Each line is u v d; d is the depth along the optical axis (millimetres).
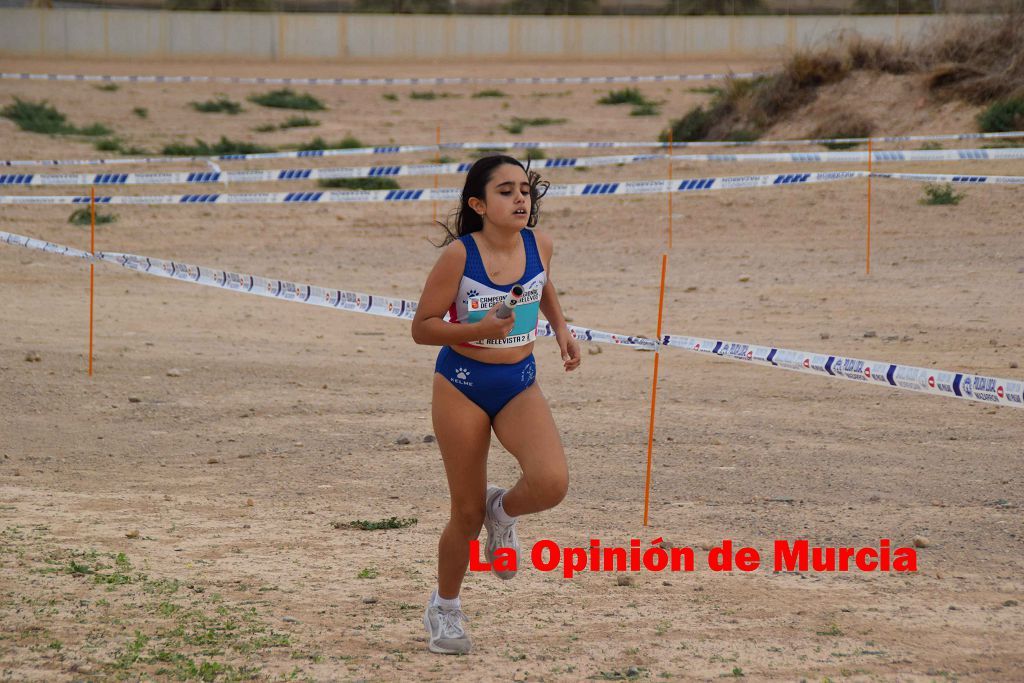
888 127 41719
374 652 8133
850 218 32000
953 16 45062
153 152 46188
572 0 80375
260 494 12195
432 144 49188
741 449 13758
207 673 7684
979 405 15602
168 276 17578
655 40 79125
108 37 75188
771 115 46188
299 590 9375
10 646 8094
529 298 7863
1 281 26156
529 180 8008
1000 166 34812
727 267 27312
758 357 10930
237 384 17484
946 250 27484
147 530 10898
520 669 7844
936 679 7648
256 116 56562
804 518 11156
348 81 65938
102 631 8391
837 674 7723
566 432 14680
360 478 12805
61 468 13234
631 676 7711
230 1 77500
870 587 9383
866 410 15516
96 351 19672
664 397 16500
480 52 79312
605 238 32250
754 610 8938
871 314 21609
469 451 7883
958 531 10695
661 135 49094
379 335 21266
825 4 78125
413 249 31203
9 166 41219
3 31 74000
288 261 29391
